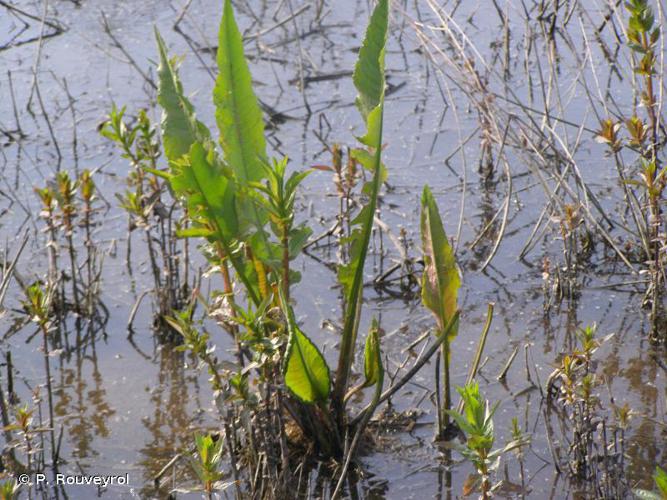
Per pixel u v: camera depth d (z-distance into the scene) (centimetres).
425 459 441
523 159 644
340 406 441
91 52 972
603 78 858
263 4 1105
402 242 636
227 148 428
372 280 616
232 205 409
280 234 417
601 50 905
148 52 966
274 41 1001
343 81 912
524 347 532
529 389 491
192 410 488
